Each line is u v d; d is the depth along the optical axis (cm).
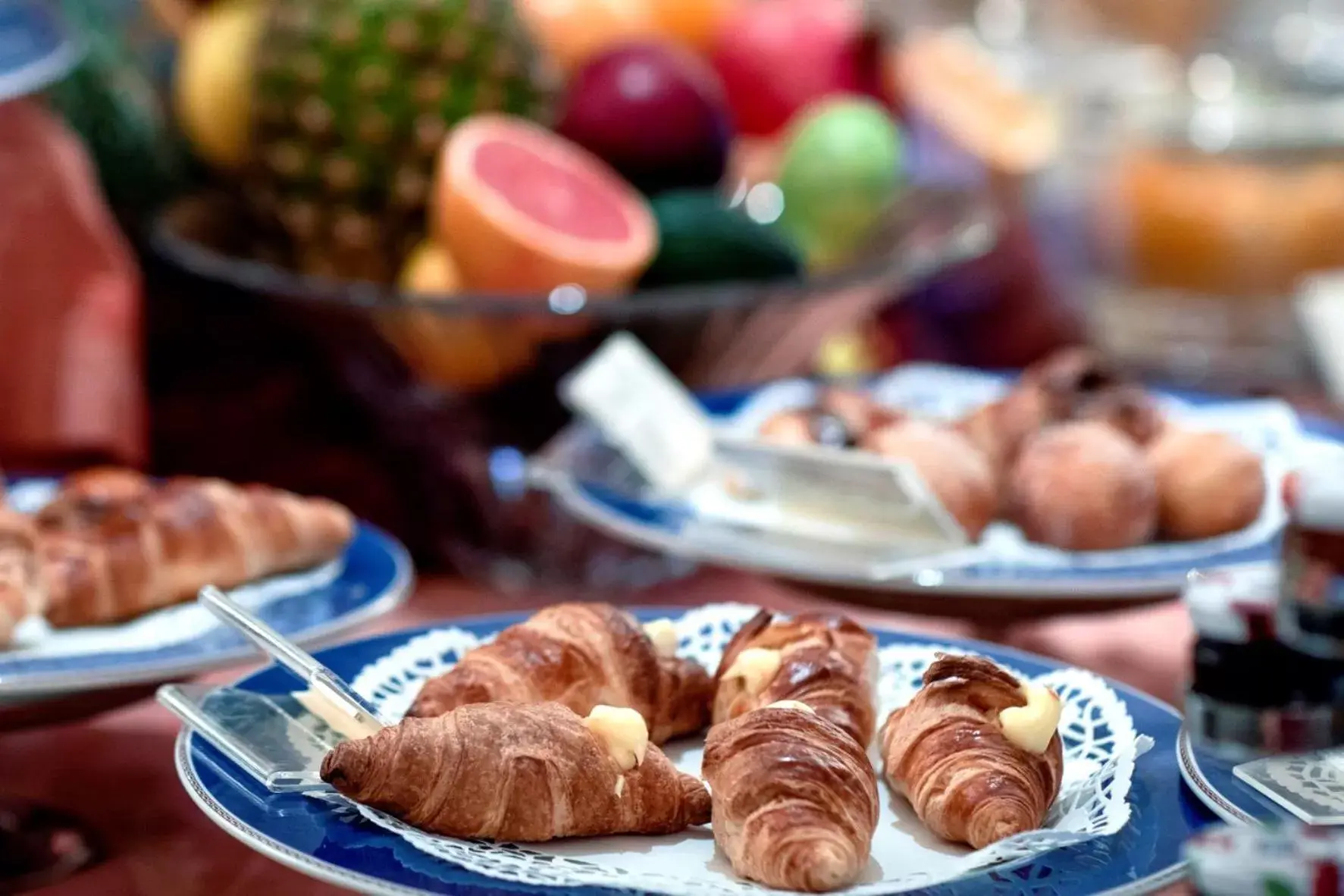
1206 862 96
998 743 109
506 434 147
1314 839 98
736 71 166
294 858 104
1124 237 190
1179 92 195
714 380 150
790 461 132
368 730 109
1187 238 187
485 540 149
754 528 133
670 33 165
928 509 129
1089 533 133
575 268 143
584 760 108
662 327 145
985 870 105
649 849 108
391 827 106
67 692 117
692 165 153
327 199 148
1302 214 185
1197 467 135
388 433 150
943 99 186
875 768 114
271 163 149
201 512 127
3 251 150
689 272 147
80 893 118
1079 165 190
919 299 186
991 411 144
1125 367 191
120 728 133
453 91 148
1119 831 107
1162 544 137
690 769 114
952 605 128
